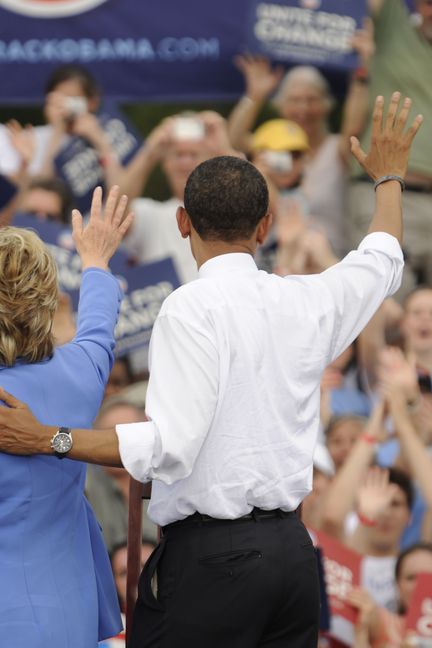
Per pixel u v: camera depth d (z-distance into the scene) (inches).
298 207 863.7
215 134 876.0
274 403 321.4
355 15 871.1
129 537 361.1
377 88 880.9
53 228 805.9
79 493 338.3
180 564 322.0
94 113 878.4
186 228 342.0
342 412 813.2
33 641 312.8
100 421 767.1
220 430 317.1
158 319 317.7
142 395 792.9
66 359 341.1
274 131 869.8
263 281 330.0
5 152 884.6
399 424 789.9
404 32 879.7
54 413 328.8
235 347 316.8
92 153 882.8
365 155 372.5
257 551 319.0
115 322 362.3
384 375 810.2
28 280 326.6
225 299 320.2
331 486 768.9
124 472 729.6
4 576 315.6
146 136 958.4
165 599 323.0
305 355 326.3
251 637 321.7
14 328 327.0
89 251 374.9
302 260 854.5
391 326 836.0
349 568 730.2
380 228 357.7
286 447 323.6
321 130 887.7
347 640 719.1
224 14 864.3
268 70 873.5
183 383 307.6
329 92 884.6
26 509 320.2
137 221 875.4
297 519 335.9
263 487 320.2
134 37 863.7
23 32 861.2
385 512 756.0
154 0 861.8
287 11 867.4
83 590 333.1
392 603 735.1
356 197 878.4
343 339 337.7
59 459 323.6
